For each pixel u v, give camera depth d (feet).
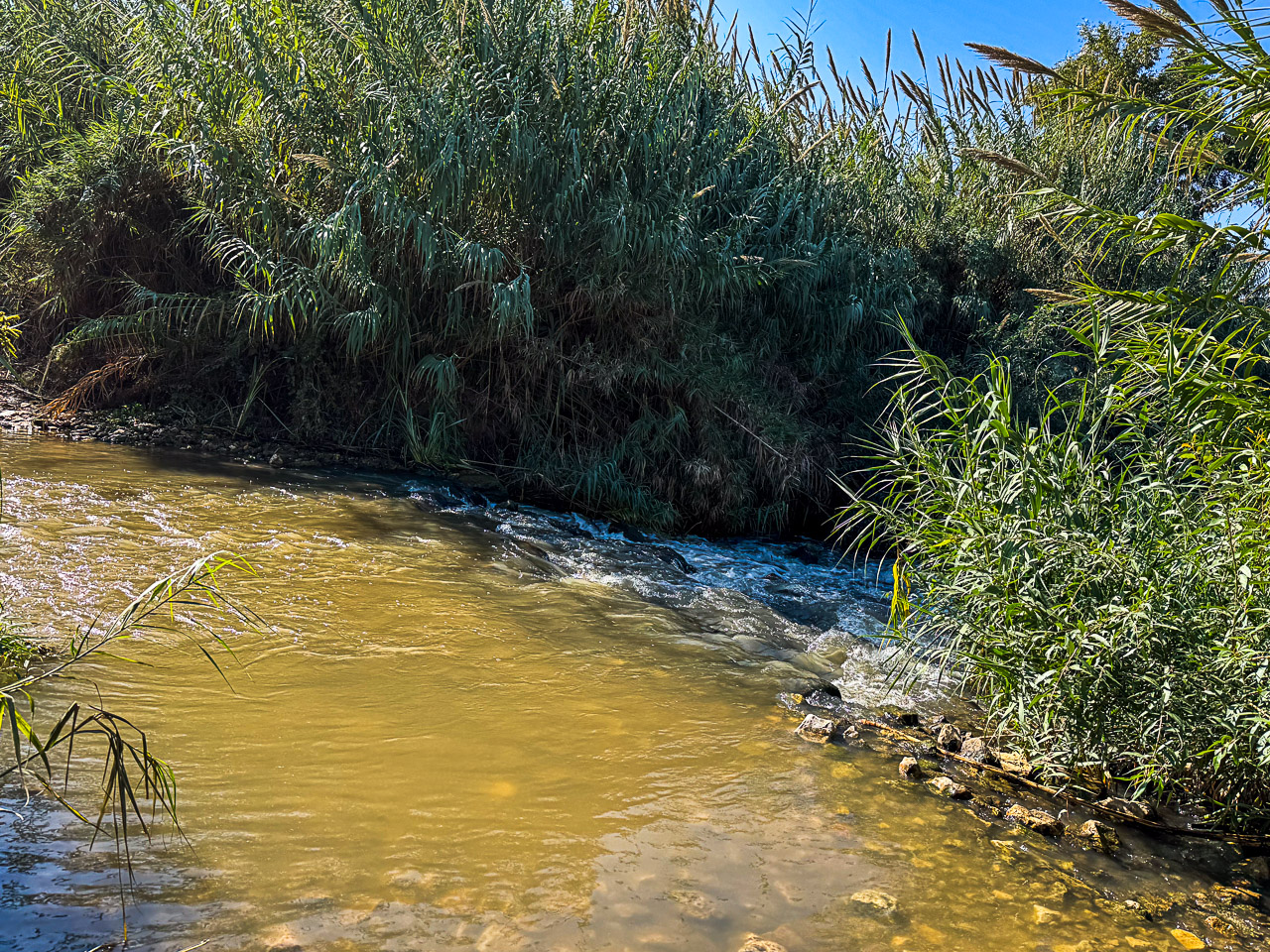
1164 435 14.44
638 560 23.32
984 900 9.45
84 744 10.14
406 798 10.07
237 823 9.12
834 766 12.45
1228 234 14.93
